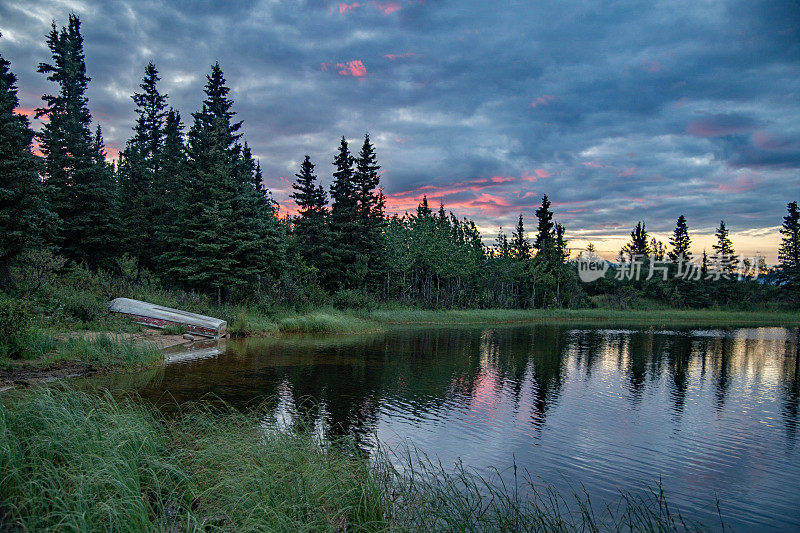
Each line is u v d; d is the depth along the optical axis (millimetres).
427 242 63312
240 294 32438
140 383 12859
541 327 44938
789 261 88938
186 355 18344
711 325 55219
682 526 6504
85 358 14422
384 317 41875
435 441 9734
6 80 31531
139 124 51531
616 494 7555
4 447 5121
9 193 19797
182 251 31750
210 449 6543
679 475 8570
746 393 16250
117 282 27031
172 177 38969
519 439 10188
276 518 4832
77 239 32250
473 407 12828
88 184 32719
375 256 51000
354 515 5406
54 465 5496
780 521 6816
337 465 6516
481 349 25703
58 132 33344
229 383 13602
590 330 42500
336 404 12188
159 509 5008
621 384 17188
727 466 9094
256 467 5957
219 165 33344
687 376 19359
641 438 10719
